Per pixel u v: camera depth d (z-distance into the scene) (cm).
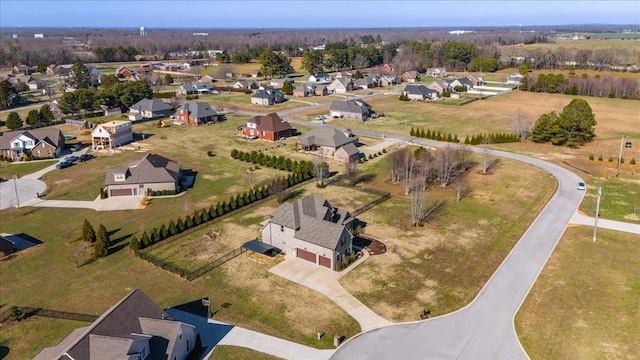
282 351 3784
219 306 4388
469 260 5216
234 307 4372
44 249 5584
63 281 4881
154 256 5344
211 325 4106
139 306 3725
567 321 4131
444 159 7619
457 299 4472
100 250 5356
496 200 6938
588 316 4197
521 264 5116
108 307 4400
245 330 4044
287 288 4688
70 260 5312
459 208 6656
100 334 3353
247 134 10831
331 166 8575
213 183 7775
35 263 5262
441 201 6925
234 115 13188
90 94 12925
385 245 5572
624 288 4622
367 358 3694
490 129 11238
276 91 15425
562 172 8125
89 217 6494
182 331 3619
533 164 8588
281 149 9700
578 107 9969
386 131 11156
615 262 5125
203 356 3722
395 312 4281
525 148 9712
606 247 5469
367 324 4116
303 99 15738
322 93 16512
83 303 4478
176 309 4341
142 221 6350
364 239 5722
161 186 7294
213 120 12369
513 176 7956
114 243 5725
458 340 3900
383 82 18962
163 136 10875
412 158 7681
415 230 5969
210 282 4806
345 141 9456
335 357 3712
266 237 5569
